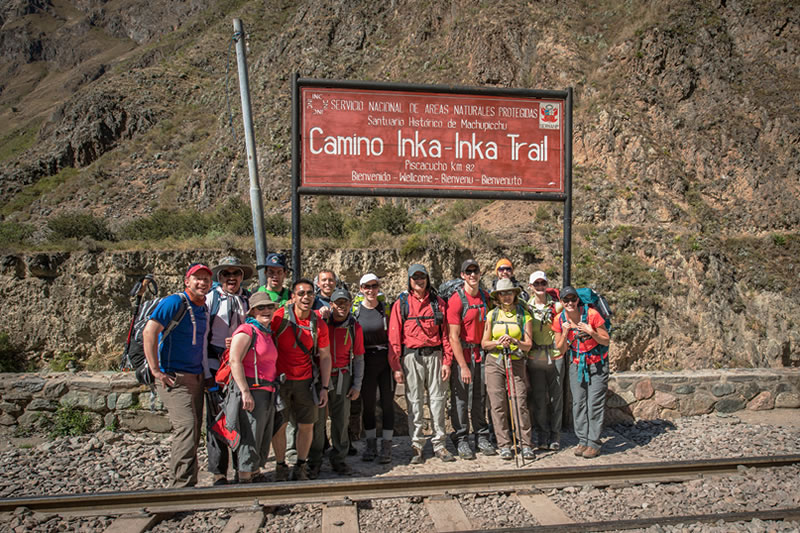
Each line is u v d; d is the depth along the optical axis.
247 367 5.30
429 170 7.31
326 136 7.09
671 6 33.53
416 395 6.35
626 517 4.68
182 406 5.34
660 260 22.88
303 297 5.62
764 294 22.23
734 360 20.67
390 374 6.48
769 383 8.13
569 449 6.77
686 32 31.94
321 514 4.70
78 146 47.91
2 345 19.45
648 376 7.95
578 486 5.23
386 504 4.91
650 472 5.46
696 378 8.00
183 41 65.19
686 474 5.47
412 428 6.37
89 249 20.52
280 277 6.16
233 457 5.50
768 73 30.50
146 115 50.12
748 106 28.97
